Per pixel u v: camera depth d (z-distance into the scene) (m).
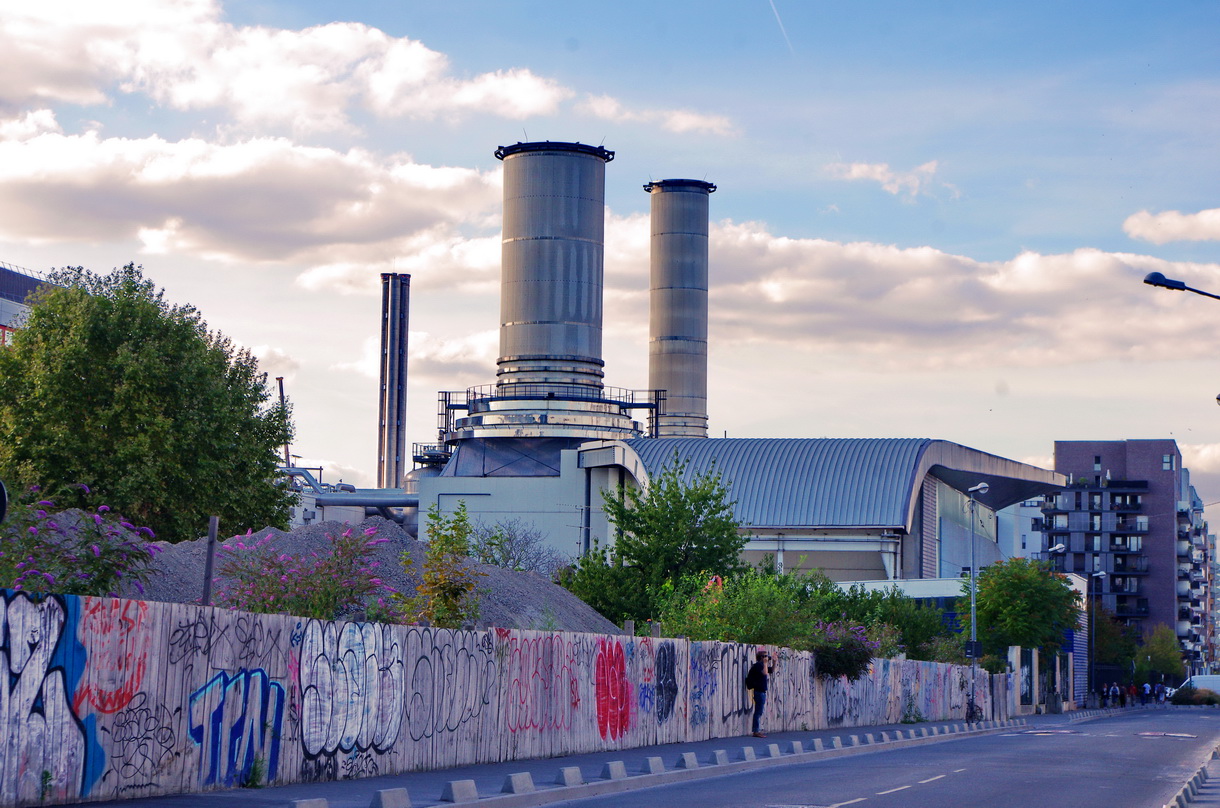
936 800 21.55
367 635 22.67
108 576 18.92
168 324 57.34
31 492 19.11
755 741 36.34
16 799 15.70
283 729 20.47
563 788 21.22
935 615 69.81
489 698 26.47
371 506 122.19
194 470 56.25
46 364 54.56
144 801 17.09
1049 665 93.31
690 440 111.81
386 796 17.25
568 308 120.12
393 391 138.38
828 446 110.31
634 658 32.84
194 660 18.69
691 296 138.62
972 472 118.31
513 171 122.06
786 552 107.25
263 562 25.47
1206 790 25.36
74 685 16.59
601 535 113.31
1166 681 190.88
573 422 117.81
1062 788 24.42
